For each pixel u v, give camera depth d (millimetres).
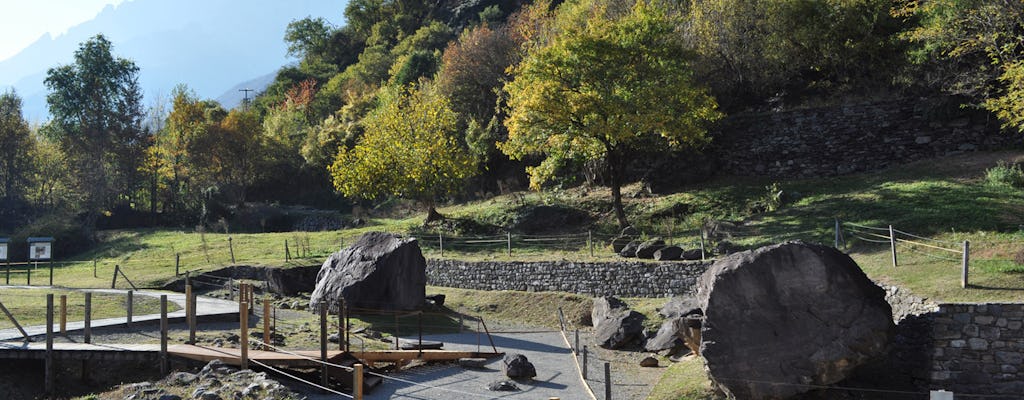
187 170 63656
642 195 38438
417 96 44062
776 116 37750
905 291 17828
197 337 19891
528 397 16000
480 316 28109
